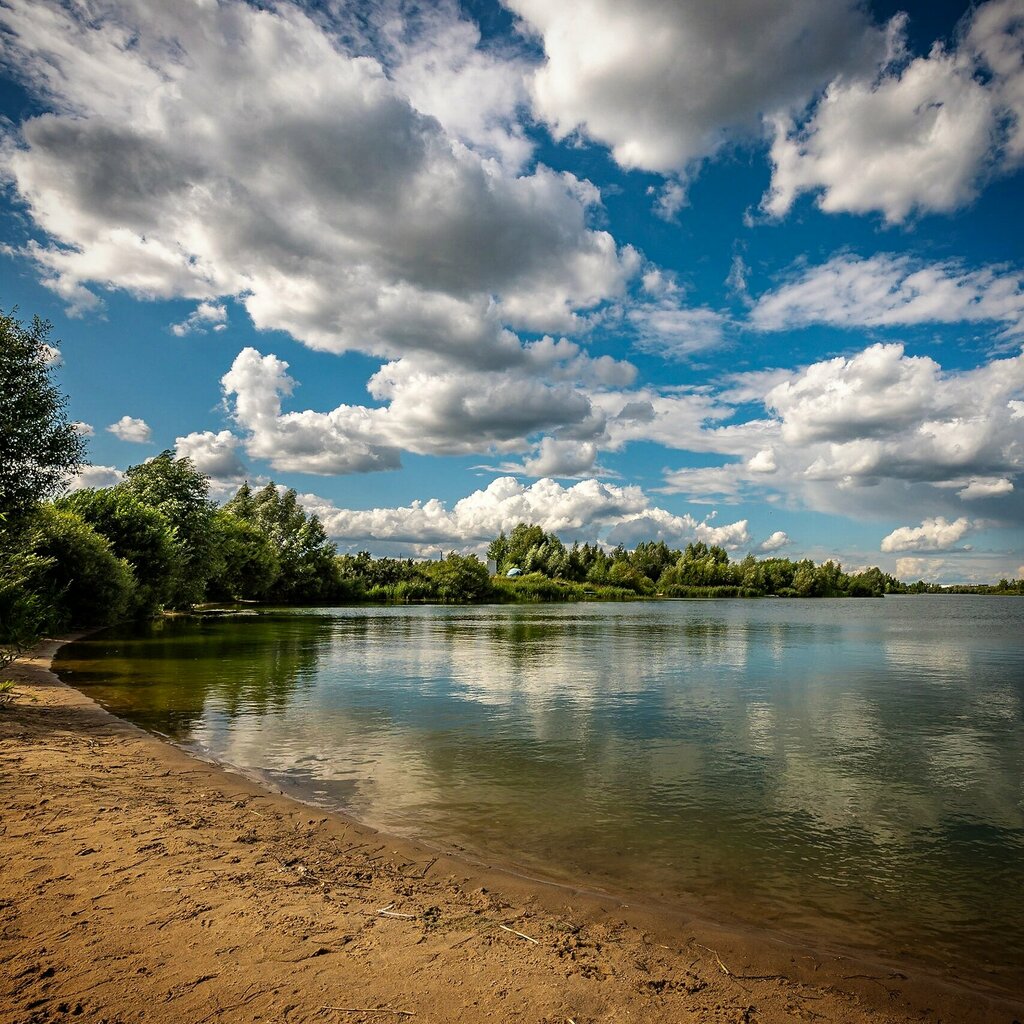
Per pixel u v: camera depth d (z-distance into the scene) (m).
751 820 9.46
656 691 21.31
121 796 9.05
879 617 79.19
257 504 100.38
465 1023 4.29
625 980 5.04
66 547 34.38
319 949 5.20
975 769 12.41
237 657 27.59
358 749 13.01
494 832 8.69
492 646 36.19
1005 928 6.40
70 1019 4.07
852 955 5.77
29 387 18.95
